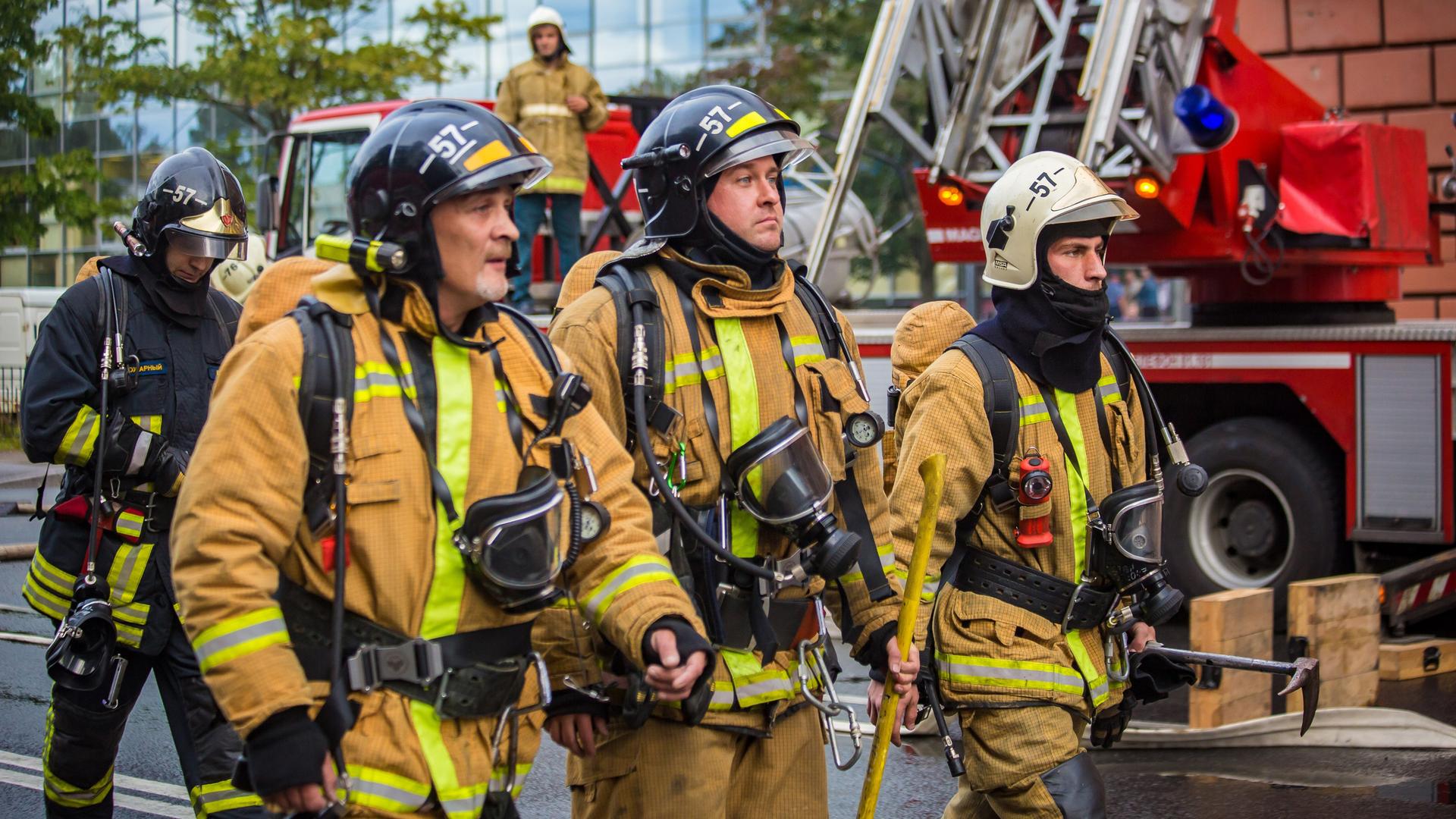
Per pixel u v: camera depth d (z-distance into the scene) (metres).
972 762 3.47
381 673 2.37
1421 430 7.04
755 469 2.94
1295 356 7.31
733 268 3.12
